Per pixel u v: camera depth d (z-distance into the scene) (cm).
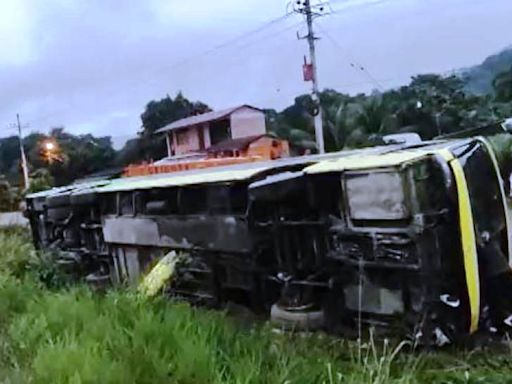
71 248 1054
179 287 702
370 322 515
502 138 607
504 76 3600
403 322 491
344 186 509
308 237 563
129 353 408
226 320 529
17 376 410
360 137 3466
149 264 802
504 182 563
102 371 377
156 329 452
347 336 531
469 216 474
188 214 689
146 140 5275
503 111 3188
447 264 474
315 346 502
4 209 3450
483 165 504
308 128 4019
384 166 478
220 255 660
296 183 551
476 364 450
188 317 489
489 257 497
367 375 383
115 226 856
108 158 5272
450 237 473
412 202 469
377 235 491
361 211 499
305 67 2866
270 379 368
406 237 473
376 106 3684
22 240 1426
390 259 485
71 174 5131
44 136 5706
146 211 771
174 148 4678
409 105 3447
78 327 500
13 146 6331
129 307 545
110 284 887
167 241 732
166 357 402
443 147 499
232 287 661
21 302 655
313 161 600
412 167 470
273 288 627
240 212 618
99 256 955
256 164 702
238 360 398
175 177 757
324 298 562
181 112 5366
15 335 515
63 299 598
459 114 3284
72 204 1004
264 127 4328
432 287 471
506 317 509
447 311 476
